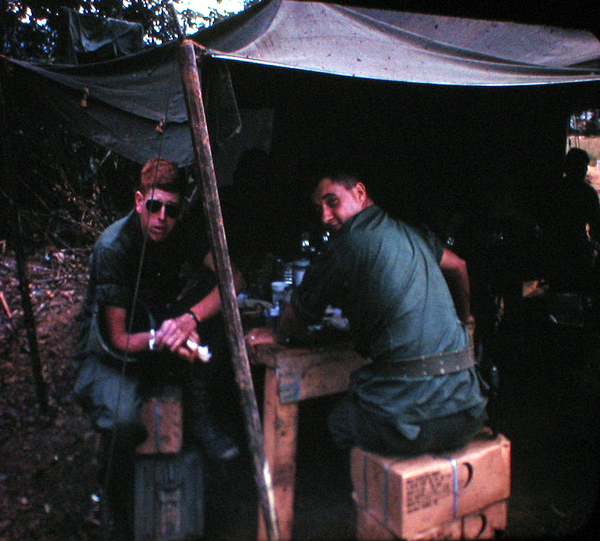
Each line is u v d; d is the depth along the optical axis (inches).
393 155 201.0
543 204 198.4
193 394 94.1
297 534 94.8
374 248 79.4
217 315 101.2
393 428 75.3
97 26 230.4
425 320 77.8
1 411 135.0
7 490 106.9
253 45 90.2
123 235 89.4
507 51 145.4
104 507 90.0
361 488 80.0
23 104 134.9
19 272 131.1
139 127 138.6
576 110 212.5
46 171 252.7
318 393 88.5
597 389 154.4
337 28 106.9
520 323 185.8
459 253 176.4
